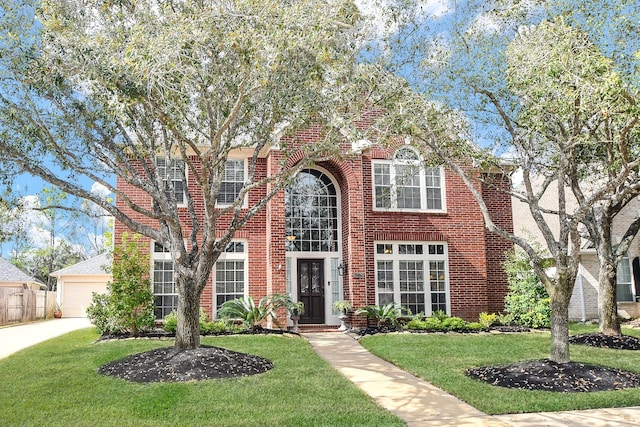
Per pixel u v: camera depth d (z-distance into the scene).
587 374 9.73
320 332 17.31
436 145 12.09
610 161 11.95
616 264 14.97
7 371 10.83
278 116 10.71
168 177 11.77
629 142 11.51
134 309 15.59
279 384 9.25
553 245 10.75
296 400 8.27
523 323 18.06
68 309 34.19
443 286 19.23
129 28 9.34
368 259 18.56
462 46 11.75
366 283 18.17
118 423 7.07
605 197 13.54
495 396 8.62
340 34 9.95
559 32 9.78
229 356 10.85
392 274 18.91
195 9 8.98
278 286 17.22
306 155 11.34
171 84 8.66
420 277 19.12
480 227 19.75
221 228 18.14
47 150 10.94
